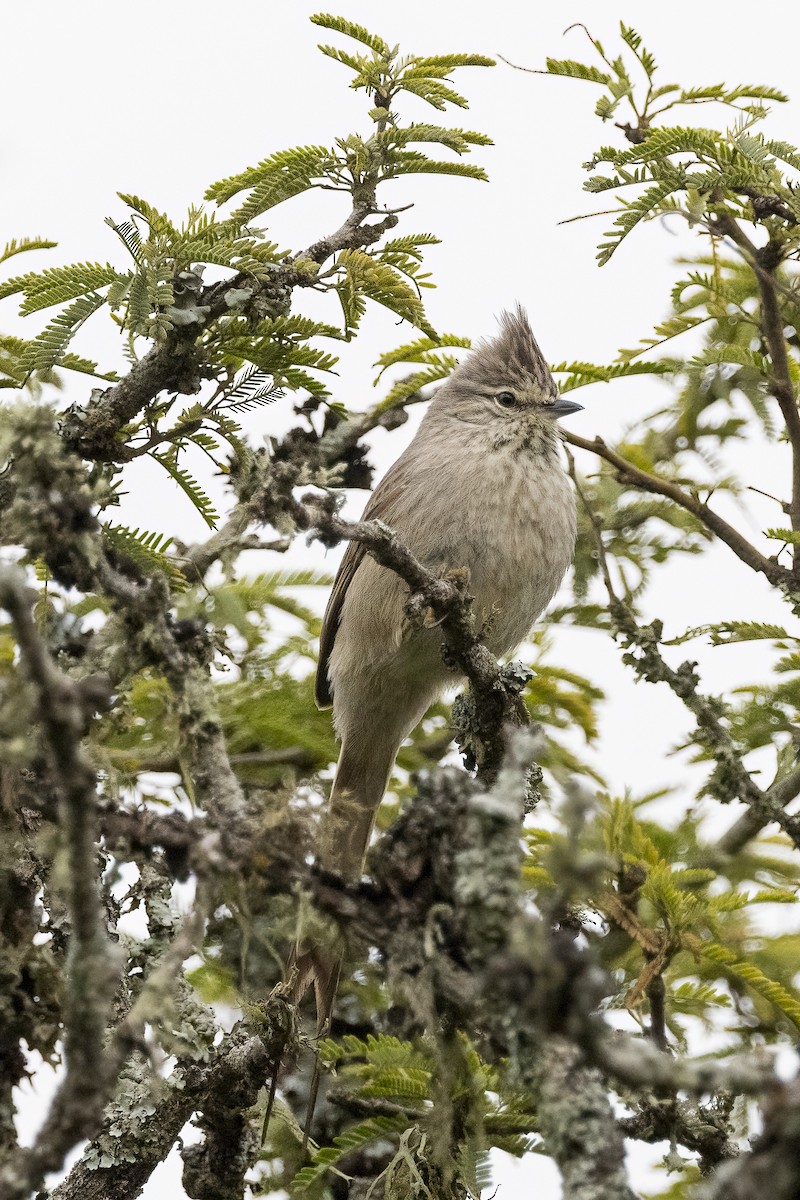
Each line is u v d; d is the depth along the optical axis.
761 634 8.95
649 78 8.88
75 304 7.35
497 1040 4.55
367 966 8.23
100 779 5.61
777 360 9.16
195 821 4.86
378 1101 7.42
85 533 5.11
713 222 8.85
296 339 8.01
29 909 5.66
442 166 8.27
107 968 4.08
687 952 8.02
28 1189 3.98
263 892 4.92
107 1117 6.80
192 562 7.38
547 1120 4.07
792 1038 8.16
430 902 4.76
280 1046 6.76
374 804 10.92
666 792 9.21
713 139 8.32
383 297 8.02
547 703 10.08
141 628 5.20
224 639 5.52
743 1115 6.45
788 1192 3.40
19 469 5.09
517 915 4.18
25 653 3.89
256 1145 7.00
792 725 9.48
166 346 7.59
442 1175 6.96
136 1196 6.79
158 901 6.12
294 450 6.12
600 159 8.29
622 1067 3.77
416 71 8.42
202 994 8.66
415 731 11.83
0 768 5.18
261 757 9.83
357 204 8.27
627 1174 3.97
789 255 8.92
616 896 7.70
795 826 7.21
